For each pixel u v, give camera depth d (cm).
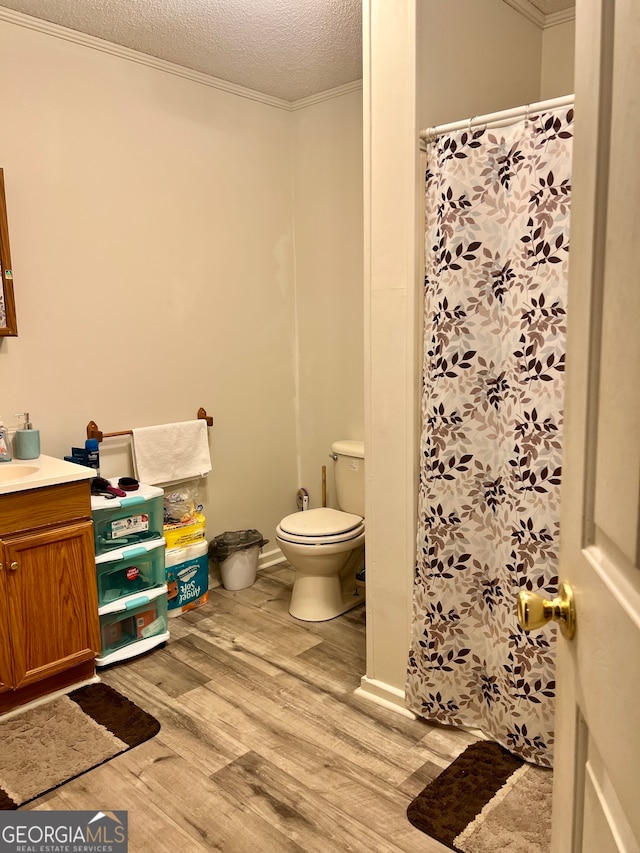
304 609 300
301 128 344
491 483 199
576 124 81
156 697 236
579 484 79
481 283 191
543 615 86
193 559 307
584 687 77
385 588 226
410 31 193
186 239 309
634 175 60
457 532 203
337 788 188
